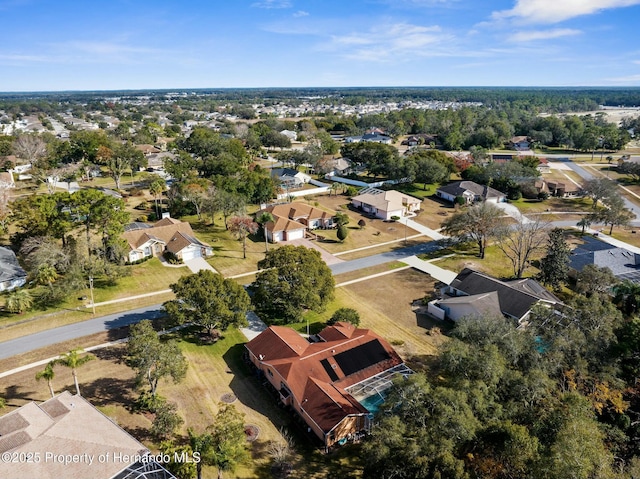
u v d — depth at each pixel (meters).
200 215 89.00
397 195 98.50
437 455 25.59
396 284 62.84
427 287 61.94
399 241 80.06
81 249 57.28
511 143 184.62
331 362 41.06
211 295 45.62
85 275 56.84
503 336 38.06
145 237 69.25
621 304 51.78
